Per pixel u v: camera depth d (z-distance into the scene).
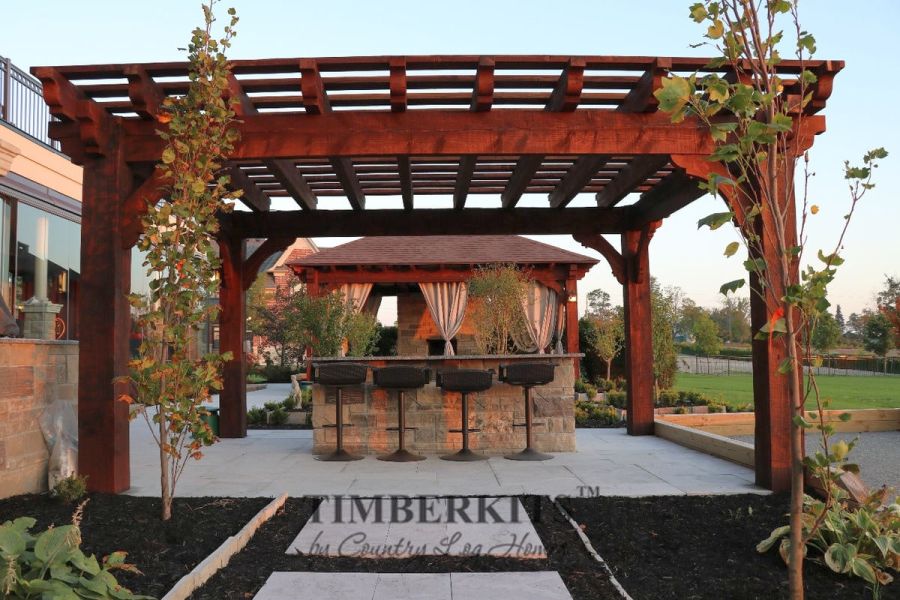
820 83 5.59
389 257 15.57
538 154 6.07
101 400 5.86
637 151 6.04
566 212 9.44
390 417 8.16
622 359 19.17
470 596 3.46
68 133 5.93
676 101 2.64
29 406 5.82
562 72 5.85
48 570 3.00
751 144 2.73
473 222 9.31
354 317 12.11
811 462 2.91
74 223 13.27
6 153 6.11
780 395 5.86
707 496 5.64
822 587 3.62
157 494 5.75
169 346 4.96
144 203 6.02
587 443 8.94
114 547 4.14
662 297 14.72
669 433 9.17
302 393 13.55
